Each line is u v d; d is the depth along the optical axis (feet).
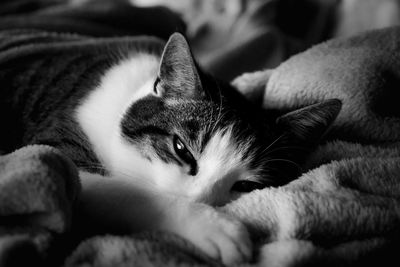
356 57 1.57
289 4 3.35
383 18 3.01
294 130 1.51
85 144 1.54
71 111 1.59
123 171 1.45
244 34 3.12
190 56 1.43
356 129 1.50
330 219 1.11
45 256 1.02
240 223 1.13
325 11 3.31
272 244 1.08
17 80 1.65
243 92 1.78
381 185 1.24
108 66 1.75
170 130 1.44
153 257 1.02
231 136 1.43
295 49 2.65
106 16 2.49
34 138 1.54
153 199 1.20
